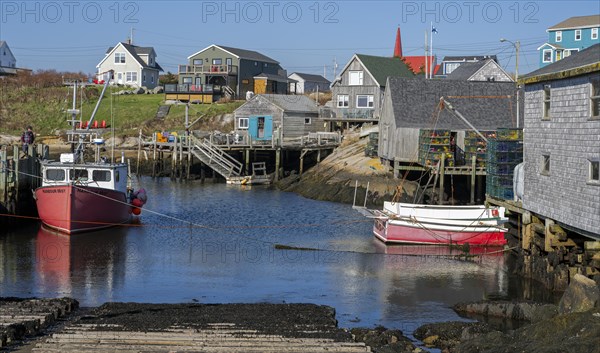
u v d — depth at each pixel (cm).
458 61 9269
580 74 2022
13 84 8019
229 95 7856
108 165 3297
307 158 5494
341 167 4691
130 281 2345
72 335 1559
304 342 1537
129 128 6931
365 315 1967
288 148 5256
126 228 3325
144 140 6100
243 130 6006
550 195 2242
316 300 2128
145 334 1570
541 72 2316
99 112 7325
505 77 6181
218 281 2355
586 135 2020
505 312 1934
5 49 10500
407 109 4319
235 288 2264
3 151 3338
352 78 6112
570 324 1495
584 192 2027
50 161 3369
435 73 9344
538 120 2338
